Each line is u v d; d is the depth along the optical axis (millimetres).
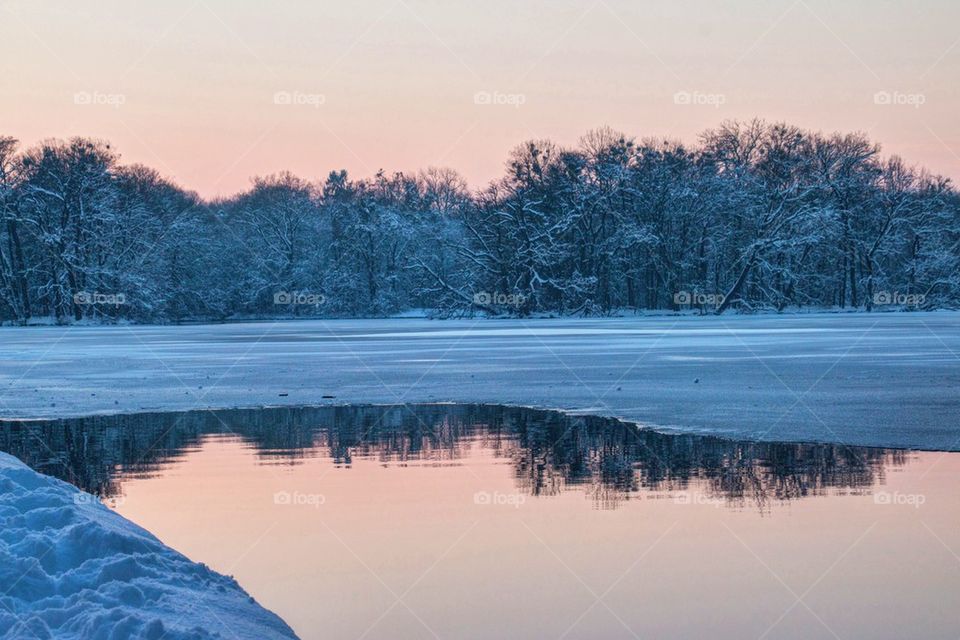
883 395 20875
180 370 31297
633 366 30156
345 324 84688
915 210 101688
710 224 101000
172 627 6262
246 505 11406
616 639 7133
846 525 10094
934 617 7504
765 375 26078
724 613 7641
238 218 109938
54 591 7047
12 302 94562
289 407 20969
